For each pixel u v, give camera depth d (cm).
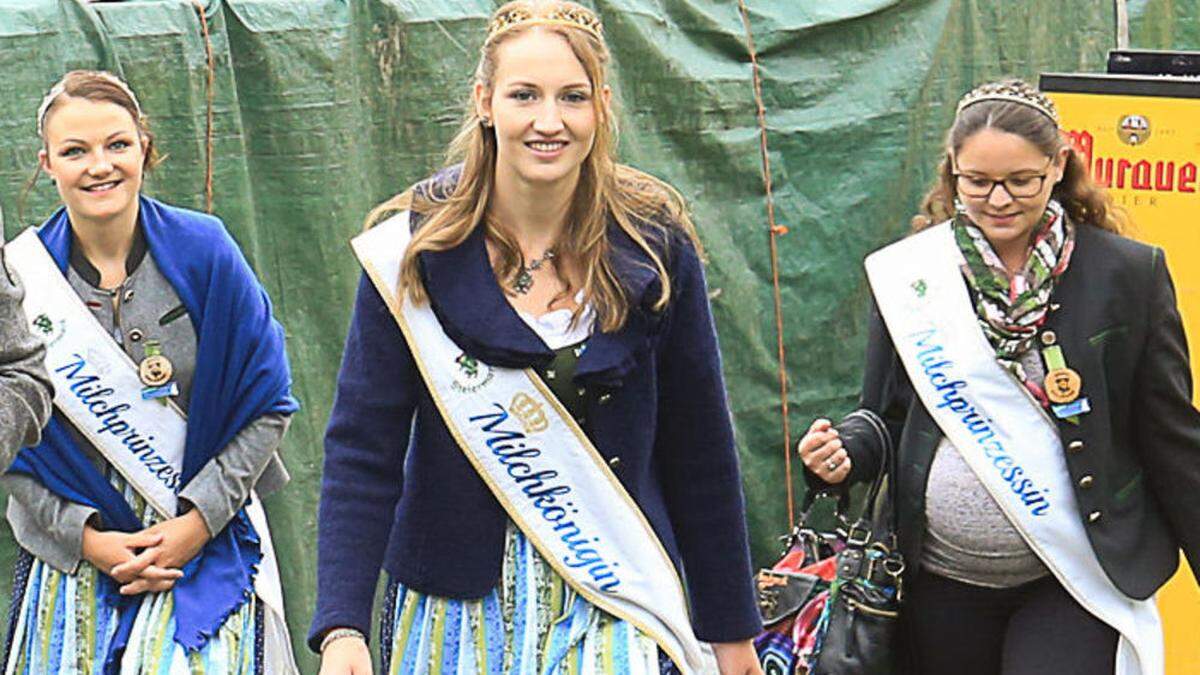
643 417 395
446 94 673
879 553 471
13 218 606
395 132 669
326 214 655
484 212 388
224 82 638
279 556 654
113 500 486
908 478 468
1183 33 823
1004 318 455
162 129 629
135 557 481
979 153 446
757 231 740
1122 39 802
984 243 457
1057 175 452
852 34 751
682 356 398
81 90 473
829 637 471
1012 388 456
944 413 460
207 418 489
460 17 674
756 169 738
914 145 762
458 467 392
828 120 747
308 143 651
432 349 387
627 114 715
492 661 395
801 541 488
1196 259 574
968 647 472
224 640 488
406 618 400
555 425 389
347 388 392
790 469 756
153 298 485
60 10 613
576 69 377
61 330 480
